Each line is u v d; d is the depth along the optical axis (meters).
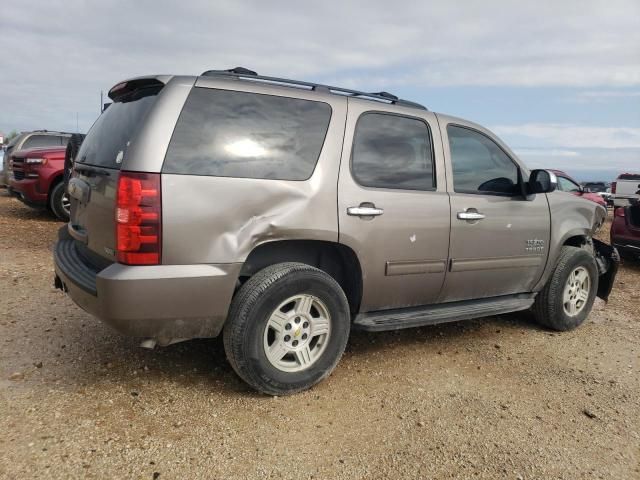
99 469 2.51
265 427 2.98
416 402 3.40
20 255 6.84
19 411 2.96
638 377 4.05
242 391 3.36
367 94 3.91
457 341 4.59
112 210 2.91
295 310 3.31
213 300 2.99
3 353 3.71
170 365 3.66
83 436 2.76
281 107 3.34
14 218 10.25
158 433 2.85
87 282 3.02
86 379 3.40
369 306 3.73
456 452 2.87
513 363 4.17
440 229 3.90
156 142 2.87
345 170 3.49
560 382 3.87
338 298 3.43
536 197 4.63
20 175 10.20
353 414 3.19
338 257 3.65
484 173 4.34
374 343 4.39
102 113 3.81
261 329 3.15
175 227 2.87
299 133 3.36
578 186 14.23
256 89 3.28
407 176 3.81
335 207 3.39
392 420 3.15
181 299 2.91
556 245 4.77
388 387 3.59
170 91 3.01
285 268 3.22
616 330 5.20
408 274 3.79
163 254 2.86
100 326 4.31
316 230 3.30
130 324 2.85
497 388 3.69
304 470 2.63
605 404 3.56
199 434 2.86
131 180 2.80
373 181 3.63
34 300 4.92
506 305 4.48
